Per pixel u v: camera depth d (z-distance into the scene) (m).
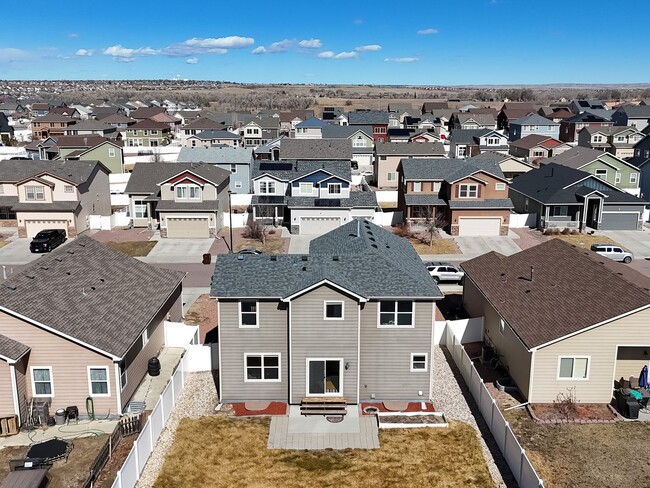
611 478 21.34
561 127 129.75
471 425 25.38
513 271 33.97
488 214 58.38
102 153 87.06
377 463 22.69
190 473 21.98
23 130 150.00
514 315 29.00
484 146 101.19
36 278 27.78
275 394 27.30
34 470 20.89
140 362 29.06
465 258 51.72
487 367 30.92
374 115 116.69
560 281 30.48
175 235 59.06
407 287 26.39
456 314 37.38
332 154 75.56
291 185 61.47
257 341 26.66
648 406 25.69
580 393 26.45
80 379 25.42
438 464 22.59
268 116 149.50
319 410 26.27
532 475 19.81
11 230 60.81
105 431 24.80
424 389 27.38
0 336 24.66
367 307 26.38
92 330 25.89
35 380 25.42
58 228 58.22
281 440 24.25
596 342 25.80
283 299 25.48
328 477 21.83
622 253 49.81
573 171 63.75
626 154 99.94
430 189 62.16
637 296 26.03
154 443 23.61
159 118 149.00
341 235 33.22
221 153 76.12
